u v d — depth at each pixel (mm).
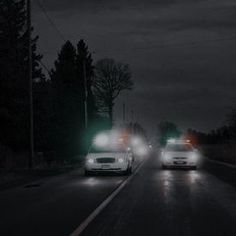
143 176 32438
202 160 55281
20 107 48812
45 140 57125
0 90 46938
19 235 12672
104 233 12820
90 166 33125
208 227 13672
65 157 60188
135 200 19641
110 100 104375
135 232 12961
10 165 42094
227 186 25203
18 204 18672
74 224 14203
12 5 57688
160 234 12695
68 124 63969
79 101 70938
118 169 32969
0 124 48344
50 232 13031
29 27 38531
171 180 29031
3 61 47094
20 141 52281
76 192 22797
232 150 59406
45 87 55812
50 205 18312
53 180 30047
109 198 20344
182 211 16641
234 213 16172
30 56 38531
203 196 20859
